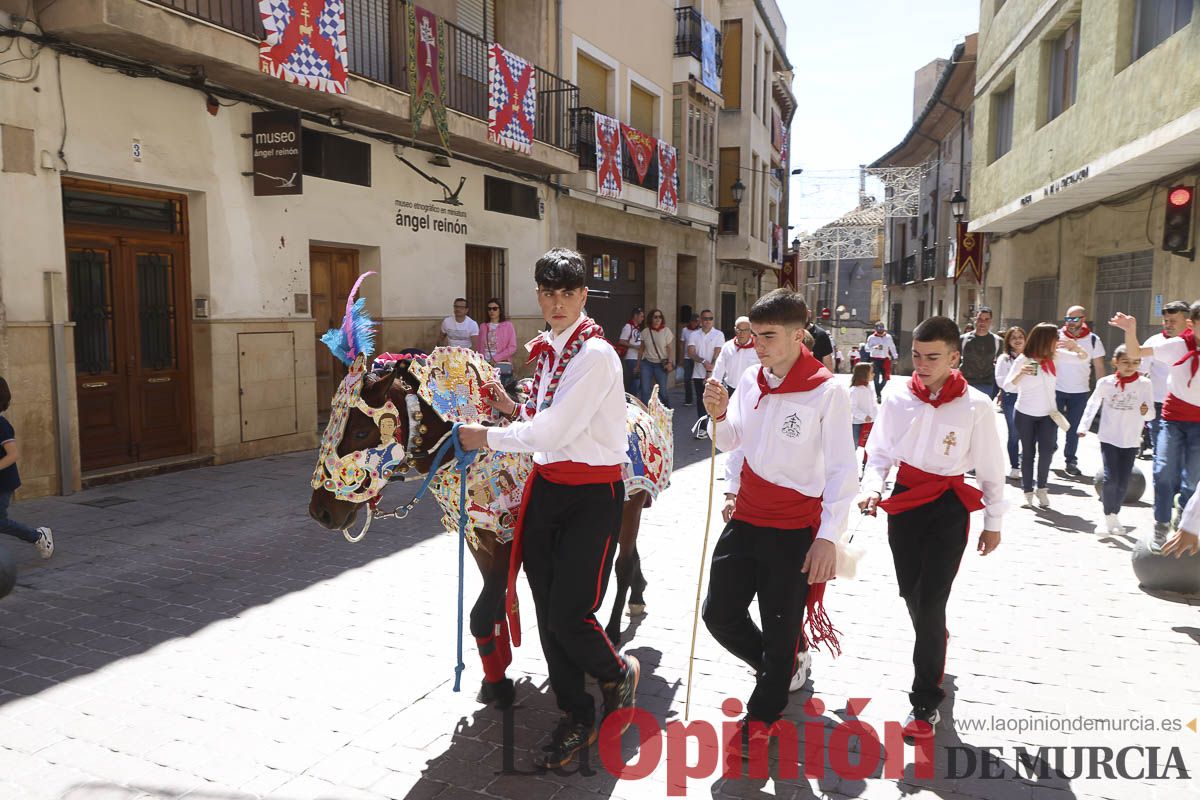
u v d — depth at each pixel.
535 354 3.24
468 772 3.21
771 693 3.24
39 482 7.51
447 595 5.19
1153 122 9.65
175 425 9.05
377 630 4.62
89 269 8.16
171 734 3.47
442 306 12.58
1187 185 10.48
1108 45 11.08
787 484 3.20
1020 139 15.44
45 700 3.76
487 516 3.39
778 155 31.67
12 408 7.26
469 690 3.91
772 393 3.23
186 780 3.13
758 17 25.34
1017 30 15.74
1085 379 9.26
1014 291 19.16
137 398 8.65
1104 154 11.12
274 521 6.89
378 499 3.27
